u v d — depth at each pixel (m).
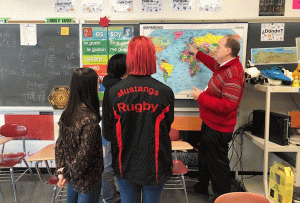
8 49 2.99
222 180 2.41
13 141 3.15
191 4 2.86
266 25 2.84
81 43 2.95
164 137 1.35
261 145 2.39
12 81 3.03
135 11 2.90
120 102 1.30
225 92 2.13
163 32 2.88
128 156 1.33
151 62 1.32
